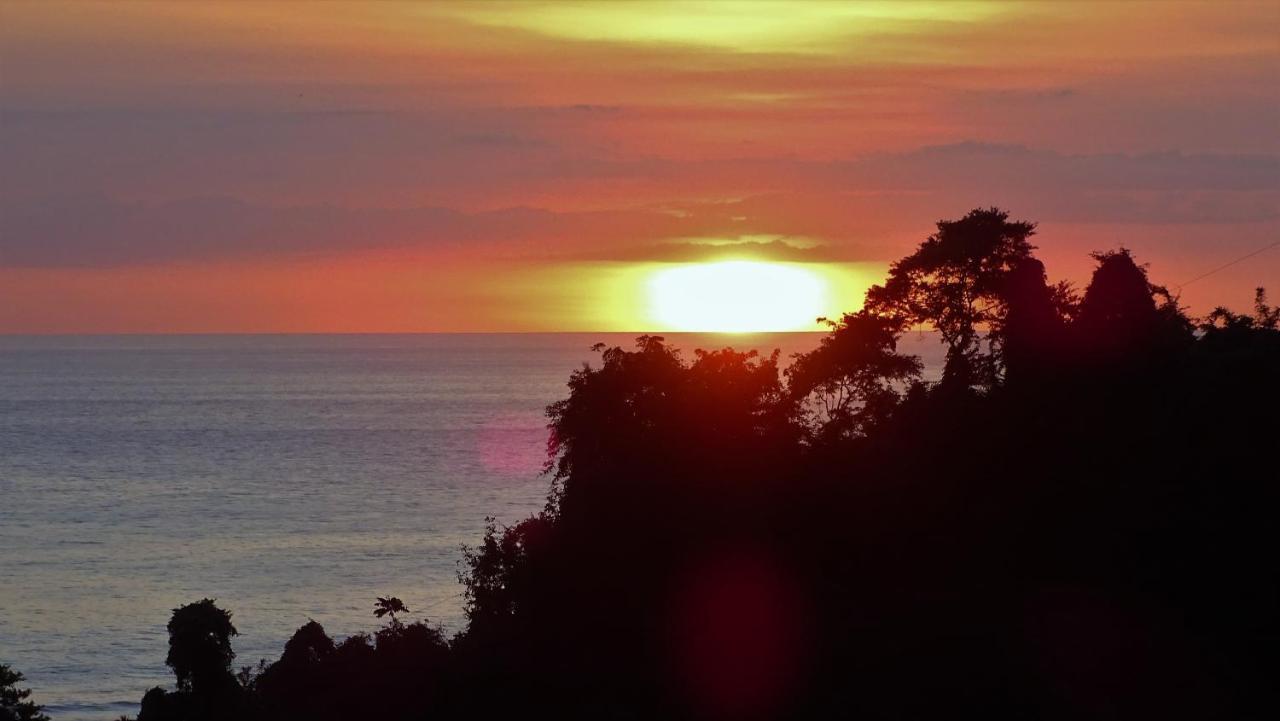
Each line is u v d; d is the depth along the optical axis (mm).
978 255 75875
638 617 59312
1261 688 52594
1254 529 59969
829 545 61969
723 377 67375
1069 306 73562
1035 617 57812
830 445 68562
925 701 53156
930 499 65062
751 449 64250
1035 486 64562
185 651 71250
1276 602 57031
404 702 62281
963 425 68625
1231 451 62344
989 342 75188
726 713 55219
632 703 56562
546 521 65375
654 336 69375
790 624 58094
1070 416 66250
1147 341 67750
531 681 58688
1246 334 70000
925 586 60688
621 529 61281
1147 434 64188
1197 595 58562
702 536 60875
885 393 75438
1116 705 51875
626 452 63844
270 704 70625
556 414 68438
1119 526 61719
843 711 53594
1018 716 51781
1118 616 57531
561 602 60844
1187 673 53375
